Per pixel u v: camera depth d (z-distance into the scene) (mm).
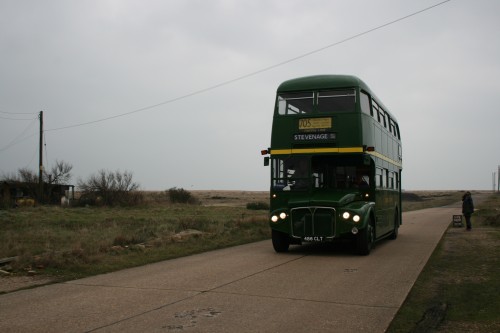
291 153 14188
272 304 7418
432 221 28609
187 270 10891
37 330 6102
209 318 6613
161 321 6477
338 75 14320
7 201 42781
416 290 8570
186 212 38844
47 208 40500
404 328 6188
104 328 6160
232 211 40750
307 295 8062
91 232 20156
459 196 103750
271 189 14297
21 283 9414
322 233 13211
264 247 15867
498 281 9242
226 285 8992
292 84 14531
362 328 6109
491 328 6172
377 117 15938
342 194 13828
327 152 13812
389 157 18016
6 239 16969
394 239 18297
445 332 6020
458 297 7965
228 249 15281
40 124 48969
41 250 14133
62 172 51688
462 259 12281
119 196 48812
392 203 18297
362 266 11391
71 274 10398
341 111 13844
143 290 8594
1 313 6992
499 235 18312
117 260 12125
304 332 5945
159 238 16594
